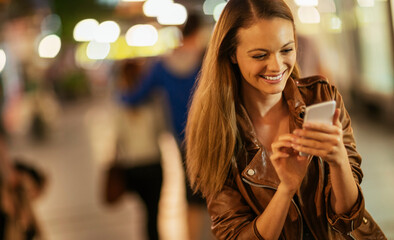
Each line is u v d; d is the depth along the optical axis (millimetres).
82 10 23047
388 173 5953
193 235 4047
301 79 1737
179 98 4070
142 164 4465
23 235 3484
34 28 16750
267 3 1539
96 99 26016
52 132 13992
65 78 25922
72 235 5461
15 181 3549
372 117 9453
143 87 4215
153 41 19062
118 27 22141
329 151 1421
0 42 14383
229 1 1619
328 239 1651
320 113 1392
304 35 4645
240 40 1564
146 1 13617
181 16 13086
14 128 14266
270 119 1716
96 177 8180
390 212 4730
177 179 6887
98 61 33844
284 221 1569
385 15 8438
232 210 1669
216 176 1688
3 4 11125
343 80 10680
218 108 1664
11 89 15250
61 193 7312
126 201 6379
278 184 1640
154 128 4469
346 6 10023
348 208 1568
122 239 5172
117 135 4480
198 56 4070
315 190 1644
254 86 1592
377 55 9047
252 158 1664
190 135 1775
